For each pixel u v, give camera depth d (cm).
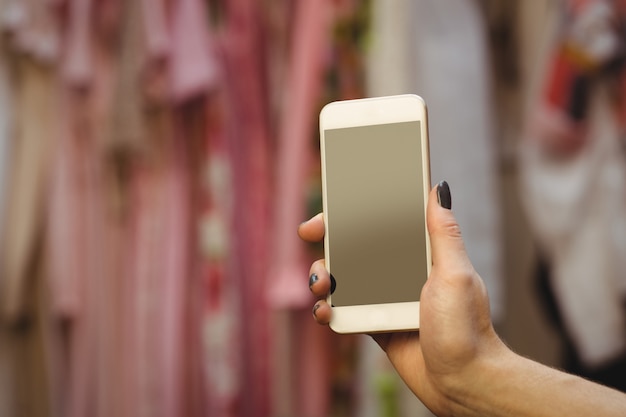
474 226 99
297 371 108
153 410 116
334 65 104
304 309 107
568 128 96
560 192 97
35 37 127
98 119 127
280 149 110
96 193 128
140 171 121
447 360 43
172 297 116
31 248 133
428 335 43
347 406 108
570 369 104
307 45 105
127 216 126
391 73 100
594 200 96
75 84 126
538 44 103
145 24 115
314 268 49
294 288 101
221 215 112
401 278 48
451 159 99
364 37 105
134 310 121
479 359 42
